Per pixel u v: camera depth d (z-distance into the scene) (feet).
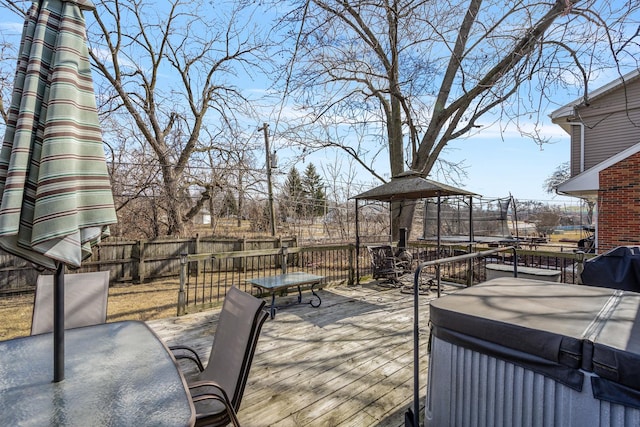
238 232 42.29
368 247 22.74
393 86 26.61
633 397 3.68
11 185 3.85
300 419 7.36
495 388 4.93
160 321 14.10
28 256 4.23
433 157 29.07
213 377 6.40
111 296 20.77
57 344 4.64
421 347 11.37
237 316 6.53
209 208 39.93
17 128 4.04
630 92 32.91
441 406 5.66
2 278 20.18
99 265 24.11
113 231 30.63
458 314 5.37
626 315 5.07
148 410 4.00
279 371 9.61
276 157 40.73
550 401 4.36
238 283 25.02
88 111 4.50
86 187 4.23
